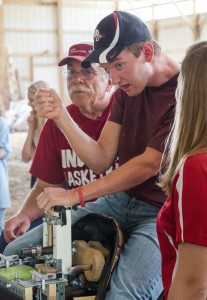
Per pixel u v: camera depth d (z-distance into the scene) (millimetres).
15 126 16109
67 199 2244
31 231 2615
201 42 1621
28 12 19609
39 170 3041
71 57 2871
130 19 2260
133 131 2502
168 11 17703
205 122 1538
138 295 2129
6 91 18500
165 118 2355
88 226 2367
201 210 1491
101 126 2947
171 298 1555
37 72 19906
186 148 1559
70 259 2184
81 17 20219
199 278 1506
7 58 18969
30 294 2057
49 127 2998
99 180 2311
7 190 4570
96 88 2891
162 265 1688
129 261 2201
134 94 2354
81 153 2520
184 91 1576
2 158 4535
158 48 2348
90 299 2158
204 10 16438
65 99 19297
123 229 2492
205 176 1497
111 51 2223
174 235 1616
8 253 2551
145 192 2453
